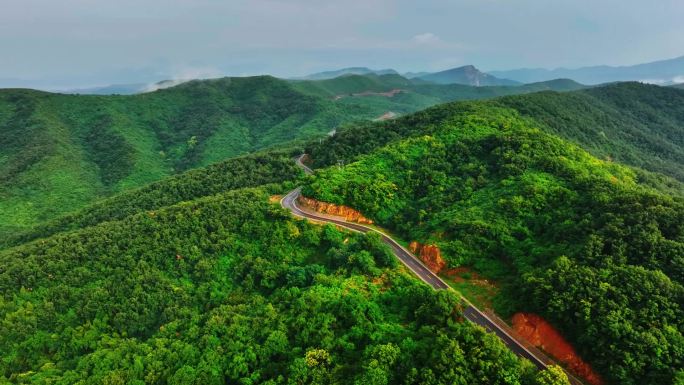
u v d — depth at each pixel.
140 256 115.94
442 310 79.44
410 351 71.12
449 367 64.44
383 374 66.88
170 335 93.56
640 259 80.56
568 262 82.81
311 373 71.94
